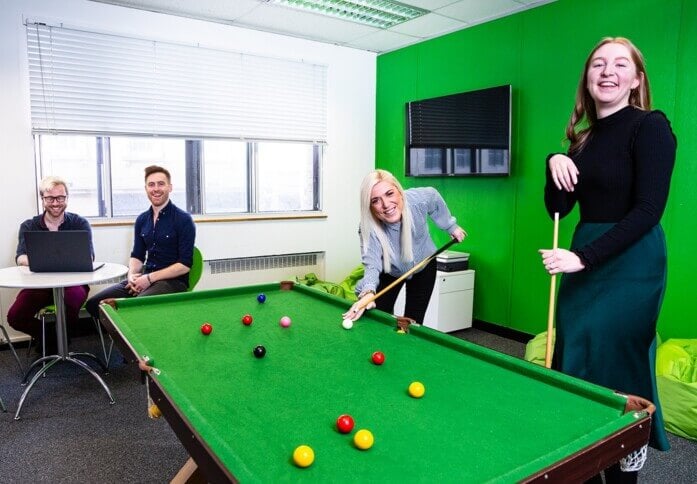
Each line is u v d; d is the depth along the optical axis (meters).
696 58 2.92
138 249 3.54
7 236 3.66
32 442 2.40
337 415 1.24
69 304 3.29
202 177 4.42
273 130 4.66
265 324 2.02
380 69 5.18
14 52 3.54
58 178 3.30
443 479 0.96
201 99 4.28
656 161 1.54
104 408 2.76
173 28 4.08
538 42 3.73
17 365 3.39
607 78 1.59
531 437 1.13
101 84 3.87
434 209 2.76
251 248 4.60
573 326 1.69
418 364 1.59
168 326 1.99
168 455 2.30
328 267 5.10
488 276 4.23
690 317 3.03
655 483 2.12
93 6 3.77
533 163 3.82
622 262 1.62
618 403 1.27
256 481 0.89
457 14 3.97
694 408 2.43
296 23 4.27
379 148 5.27
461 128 4.20
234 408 1.28
